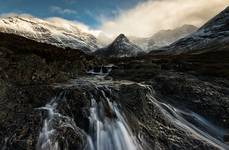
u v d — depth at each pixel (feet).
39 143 57.93
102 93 84.53
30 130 60.39
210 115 94.68
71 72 121.90
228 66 159.74
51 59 120.57
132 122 75.87
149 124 77.41
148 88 100.99
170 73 131.64
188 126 84.94
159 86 110.22
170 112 90.79
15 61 89.51
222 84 123.03
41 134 60.13
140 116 79.41
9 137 57.77
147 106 85.05
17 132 59.00
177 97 104.22
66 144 60.49
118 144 67.62
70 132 62.95
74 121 69.87
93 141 66.23
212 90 111.14
